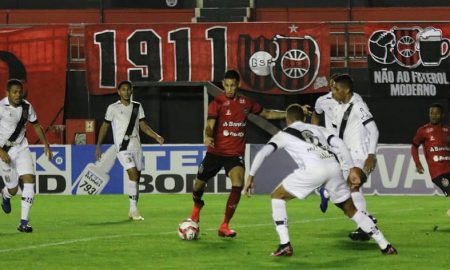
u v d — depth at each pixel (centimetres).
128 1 7281
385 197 5306
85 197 5366
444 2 7131
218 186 5522
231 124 3148
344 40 6341
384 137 6266
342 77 3061
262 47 6144
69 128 6188
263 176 5509
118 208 4631
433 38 6094
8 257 2791
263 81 6156
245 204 4791
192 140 6412
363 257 2731
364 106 3069
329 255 2775
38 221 3953
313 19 7012
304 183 2666
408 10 7000
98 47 6200
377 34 6116
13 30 6231
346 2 7169
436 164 3869
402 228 3569
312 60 6116
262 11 7025
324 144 2673
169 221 3931
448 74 6103
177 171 5591
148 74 6209
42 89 6228
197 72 6200
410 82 6122
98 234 3388
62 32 6228
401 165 5459
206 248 2958
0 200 5194
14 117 3391
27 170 3434
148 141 6406
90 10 7088
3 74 6225
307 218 3981
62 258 2769
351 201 2722
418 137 3906
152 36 6203
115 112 4003
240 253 2839
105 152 5594
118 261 2703
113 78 6209
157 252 2878
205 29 6188
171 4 7231
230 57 6172
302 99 6328
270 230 3469
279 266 2575
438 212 4312
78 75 6309
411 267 2550
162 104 6384
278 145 2677
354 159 3066
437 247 2972
